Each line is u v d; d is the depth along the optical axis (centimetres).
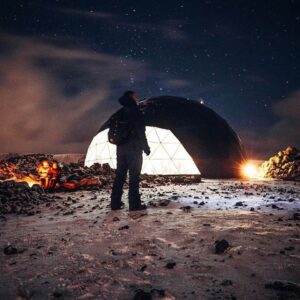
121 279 252
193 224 436
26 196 693
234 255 301
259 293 220
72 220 489
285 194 858
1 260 304
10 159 1349
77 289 234
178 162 1636
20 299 219
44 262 295
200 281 244
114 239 369
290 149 1930
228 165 1734
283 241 345
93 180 948
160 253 314
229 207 601
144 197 753
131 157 569
